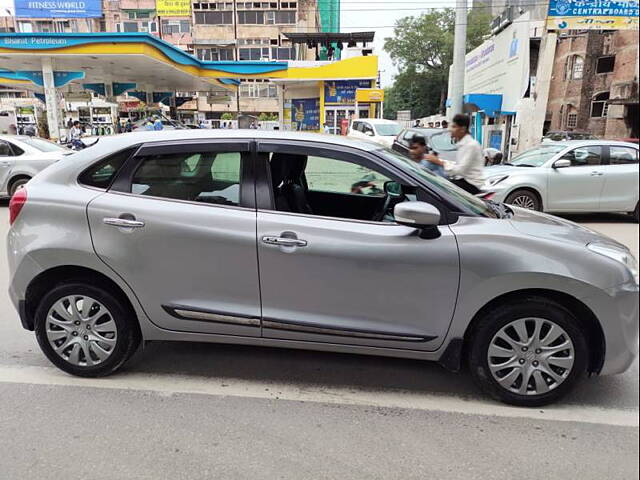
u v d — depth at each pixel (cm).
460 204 319
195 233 315
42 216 330
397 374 356
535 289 299
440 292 301
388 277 303
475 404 316
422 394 329
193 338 332
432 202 315
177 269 320
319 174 379
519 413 305
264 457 263
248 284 316
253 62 2773
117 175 334
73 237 324
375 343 313
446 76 5228
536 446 272
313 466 256
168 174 330
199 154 329
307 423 294
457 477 248
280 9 5378
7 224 865
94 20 5638
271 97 5825
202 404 315
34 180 345
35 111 3369
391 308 307
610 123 2269
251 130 342
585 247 297
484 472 252
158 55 2178
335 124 2894
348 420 298
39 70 2459
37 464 257
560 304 296
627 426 291
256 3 5378
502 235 298
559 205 874
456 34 1262
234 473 251
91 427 289
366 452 267
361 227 308
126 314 335
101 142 346
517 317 299
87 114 4597
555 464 257
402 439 279
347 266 304
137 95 3903
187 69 2609
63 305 337
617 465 257
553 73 2745
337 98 2864
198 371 359
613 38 2266
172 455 264
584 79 2461
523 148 1775
